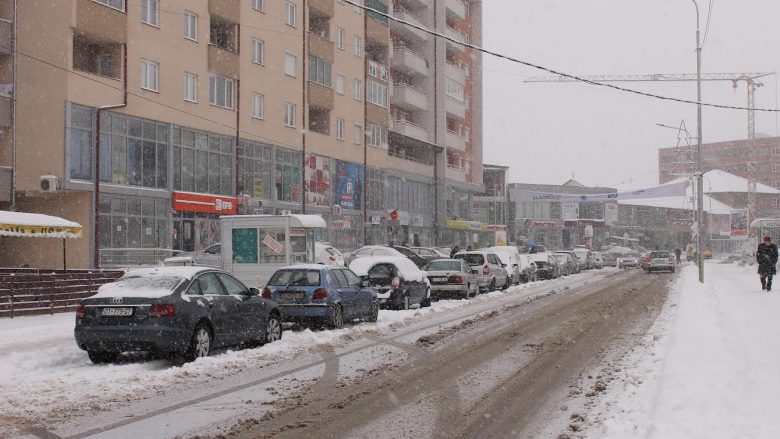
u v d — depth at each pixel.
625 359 12.34
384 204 57.53
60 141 31.39
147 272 12.77
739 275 42.12
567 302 25.45
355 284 18.45
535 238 93.81
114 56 34.22
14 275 18.80
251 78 42.94
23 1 32.22
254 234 28.39
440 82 66.81
